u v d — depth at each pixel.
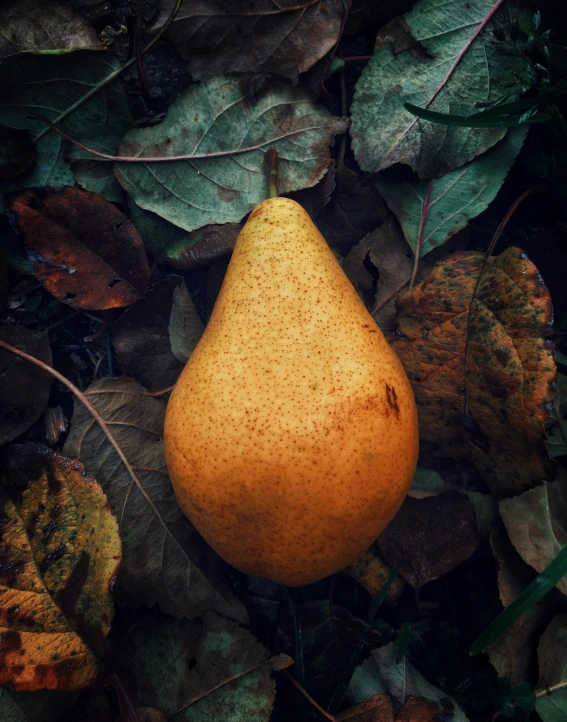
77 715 0.19
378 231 0.21
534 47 0.20
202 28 0.20
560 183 0.21
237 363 0.16
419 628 0.22
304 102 0.20
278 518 0.16
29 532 0.18
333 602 0.22
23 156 0.20
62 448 0.21
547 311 0.18
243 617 0.20
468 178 0.21
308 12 0.20
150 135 0.20
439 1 0.20
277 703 0.21
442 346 0.20
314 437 0.15
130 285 0.20
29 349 0.20
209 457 0.16
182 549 0.20
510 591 0.20
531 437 0.19
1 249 0.21
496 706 0.20
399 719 0.20
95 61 0.19
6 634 0.18
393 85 0.20
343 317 0.17
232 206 0.20
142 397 0.20
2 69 0.19
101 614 0.18
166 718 0.19
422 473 0.21
